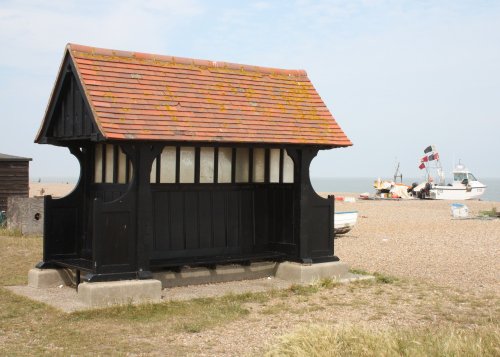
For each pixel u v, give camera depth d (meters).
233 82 13.24
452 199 58.72
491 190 158.12
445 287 13.08
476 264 16.83
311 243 13.34
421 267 16.27
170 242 12.28
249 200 13.41
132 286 10.88
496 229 27.28
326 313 10.57
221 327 9.61
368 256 18.50
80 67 11.42
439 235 24.81
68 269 12.44
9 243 18.59
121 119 11.00
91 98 11.04
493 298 11.95
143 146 11.15
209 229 12.80
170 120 11.54
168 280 12.31
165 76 12.38
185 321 9.92
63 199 12.54
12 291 11.89
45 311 10.41
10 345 8.55
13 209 21.56
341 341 7.95
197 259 12.30
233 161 13.13
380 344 7.82
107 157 12.46
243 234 13.31
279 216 13.65
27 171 25.66
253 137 12.23
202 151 12.73
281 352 7.76
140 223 11.11
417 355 7.44
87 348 8.45
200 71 12.98
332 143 13.15
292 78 14.25
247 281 13.13
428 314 10.53
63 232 12.55
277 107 13.30
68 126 11.96
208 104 12.38
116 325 9.65
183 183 12.42
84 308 10.38
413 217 34.75
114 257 10.92
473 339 8.02
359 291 12.42
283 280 13.27
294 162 13.20
